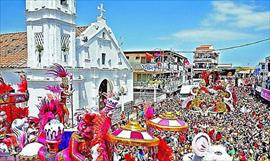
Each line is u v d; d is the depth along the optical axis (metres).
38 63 33.22
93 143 13.12
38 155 13.88
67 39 34.53
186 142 23.06
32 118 17.70
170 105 45.72
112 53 43.31
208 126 30.20
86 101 37.50
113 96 13.84
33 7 33.03
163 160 14.52
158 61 73.94
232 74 104.69
